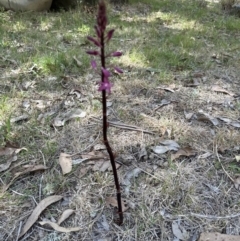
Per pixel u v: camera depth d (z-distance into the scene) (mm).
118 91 2566
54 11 4676
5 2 4414
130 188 1764
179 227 1601
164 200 1706
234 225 1613
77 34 3703
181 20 4520
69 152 1983
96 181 1799
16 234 1560
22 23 3936
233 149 2021
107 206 1677
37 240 1542
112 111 2342
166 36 3814
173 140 2076
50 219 1618
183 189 1764
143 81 2701
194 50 3432
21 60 2979
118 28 3932
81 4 4676
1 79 2695
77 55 3068
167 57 3191
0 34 3568
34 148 2002
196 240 1556
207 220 1632
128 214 1644
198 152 2002
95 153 1964
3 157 1939
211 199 1730
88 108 2350
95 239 1555
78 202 1690
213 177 1851
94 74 2807
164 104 2441
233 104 2479
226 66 3113
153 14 4734
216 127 2215
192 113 2336
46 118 2221
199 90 2648
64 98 2477
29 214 1638
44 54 3100
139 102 2455
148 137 2100
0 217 1626
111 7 4871
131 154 1973
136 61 3041
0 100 2396
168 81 2740
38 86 2619
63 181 1788
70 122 2223
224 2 5324
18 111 2314
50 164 1904
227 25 4391
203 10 5145
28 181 1807
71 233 1569
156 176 1826
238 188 1794
